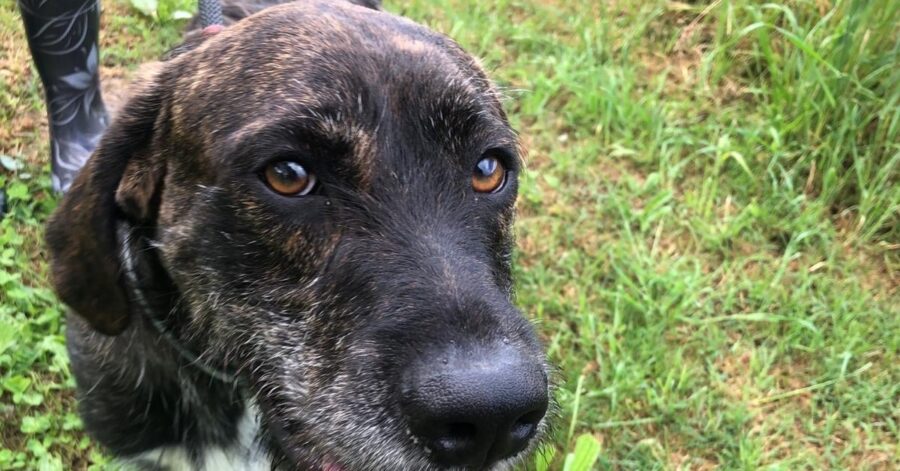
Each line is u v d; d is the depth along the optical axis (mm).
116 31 771
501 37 850
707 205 704
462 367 272
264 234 320
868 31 727
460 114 334
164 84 373
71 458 507
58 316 554
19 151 655
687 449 571
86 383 427
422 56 340
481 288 303
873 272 682
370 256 309
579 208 704
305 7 365
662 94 806
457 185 331
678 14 863
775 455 574
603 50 837
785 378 615
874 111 721
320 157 316
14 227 603
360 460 293
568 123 768
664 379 599
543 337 595
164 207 357
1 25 734
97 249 373
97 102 631
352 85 322
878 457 576
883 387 605
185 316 376
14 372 524
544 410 291
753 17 809
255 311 328
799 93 741
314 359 313
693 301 641
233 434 423
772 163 719
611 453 563
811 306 650
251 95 327
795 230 691
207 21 466
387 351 290
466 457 283
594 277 659
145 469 446
